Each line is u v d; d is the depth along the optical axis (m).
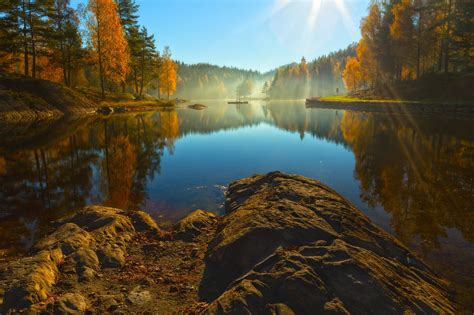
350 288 4.18
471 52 37.59
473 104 28.44
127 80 60.00
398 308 3.99
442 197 9.31
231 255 5.44
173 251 6.21
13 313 3.93
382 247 5.56
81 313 4.11
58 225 7.45
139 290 4.80
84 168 13.61
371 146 18.25
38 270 4.68
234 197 9.08
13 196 9.89
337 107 60.31
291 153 17.72
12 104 30.17
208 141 22.66
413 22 46.22
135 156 16.53
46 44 41.81
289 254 4.84
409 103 36.09
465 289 4.84
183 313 4.23
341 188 10.60
